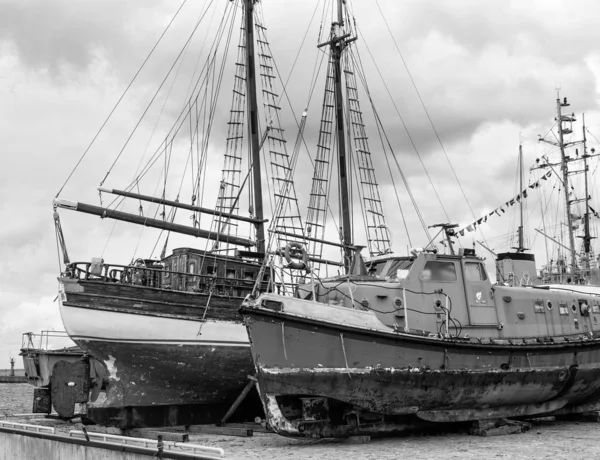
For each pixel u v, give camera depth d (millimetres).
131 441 13297
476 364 15859
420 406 15258
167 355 19203
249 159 27062
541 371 16906
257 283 16156
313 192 27859
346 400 14492
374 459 12211
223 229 25469
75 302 18453
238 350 20062
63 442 14672
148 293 19172
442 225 17609
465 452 13078
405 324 15391
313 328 14320
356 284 16219
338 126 30156
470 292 16844
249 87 27297
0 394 49719
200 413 20109
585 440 14977
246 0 27625
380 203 29844
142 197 22422
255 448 14234
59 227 19812
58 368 19516
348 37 30266
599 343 18734
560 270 34625
